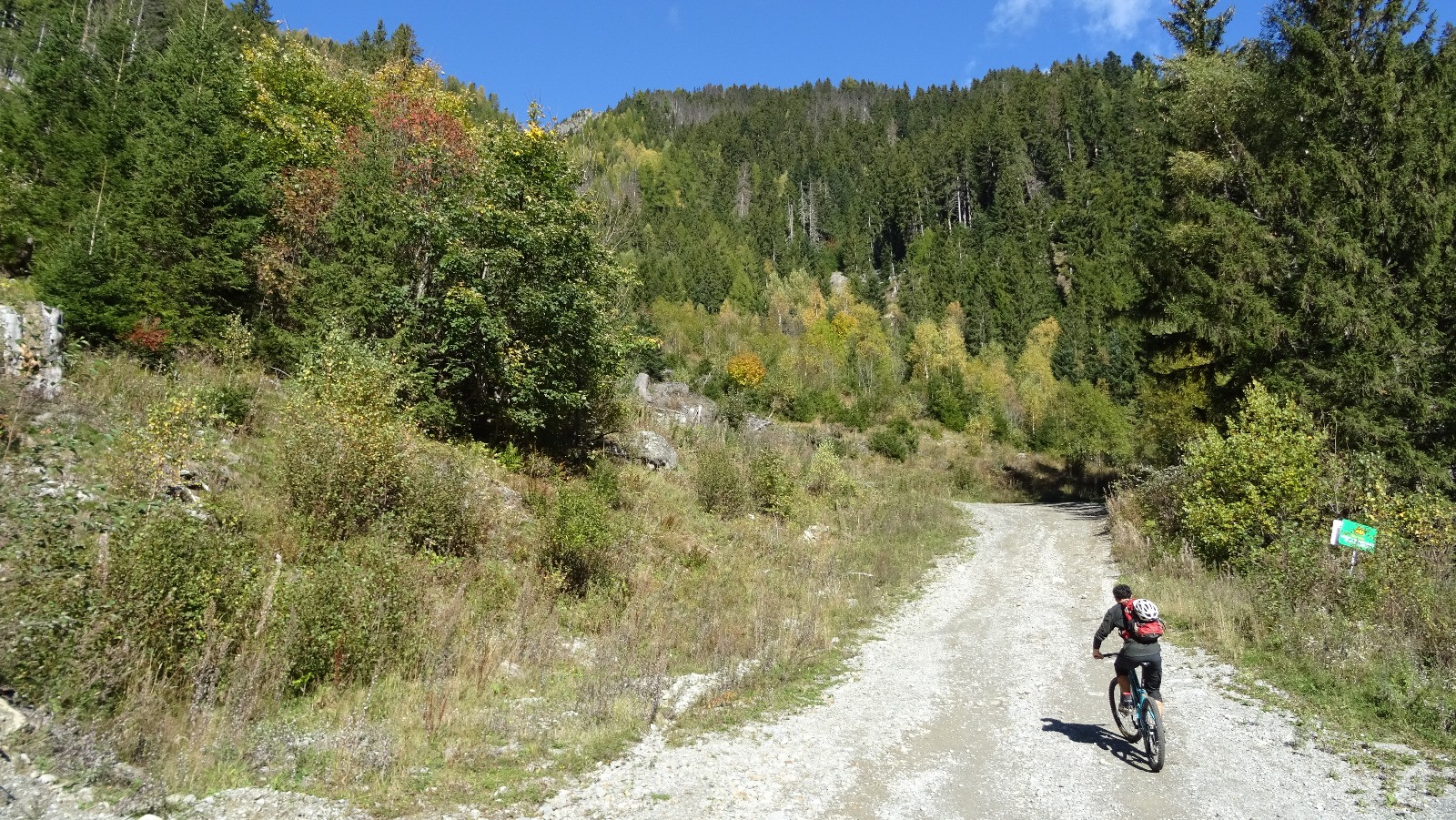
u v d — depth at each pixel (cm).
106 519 755
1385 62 1886
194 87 1800
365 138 1880
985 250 10069
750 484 2077
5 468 816
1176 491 1795
